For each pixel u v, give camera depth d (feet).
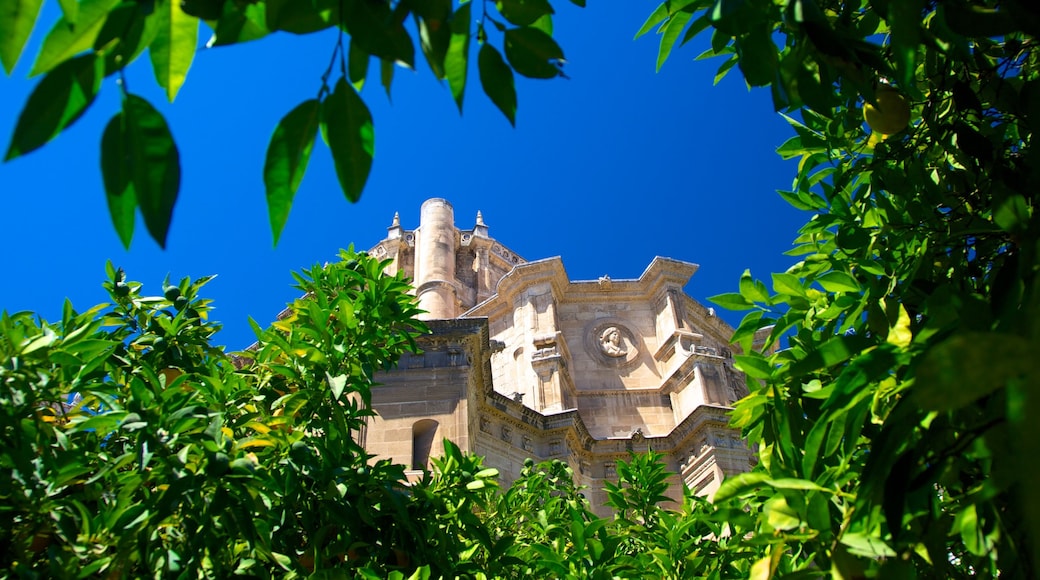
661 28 16.84
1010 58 17.58
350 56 10.09
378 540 28.17
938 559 11.74
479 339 72.33
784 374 17.44
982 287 17.90
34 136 7.52
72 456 23.21
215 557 23.71
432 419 67.56
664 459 90.12
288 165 8.94
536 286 107.86
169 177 7.63
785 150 22.52
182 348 33.12
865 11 17.81
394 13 8.97
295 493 27.20
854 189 23.06
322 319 30.73
